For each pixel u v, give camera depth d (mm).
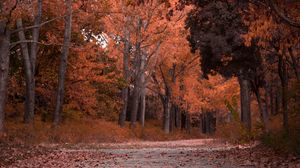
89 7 27594
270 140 16047
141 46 36969
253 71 22531
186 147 23719
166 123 45844
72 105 31297
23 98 31969
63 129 26375
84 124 30609
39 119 29188
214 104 46469
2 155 14977
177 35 35812
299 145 12516
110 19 34688
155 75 46625
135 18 35125
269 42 17922
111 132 31375
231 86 37656
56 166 12445
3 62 21438
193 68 46781
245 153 15188
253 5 12242
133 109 38094
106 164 12617
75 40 30641
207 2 13453
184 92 47344
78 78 30219
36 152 17047
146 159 14195
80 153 16984
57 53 30703
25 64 25312
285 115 15180
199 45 22375
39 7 25344
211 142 30406
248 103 27922
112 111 39250
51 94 30734
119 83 34844
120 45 36250
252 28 12352
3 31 21312
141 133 37469
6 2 19953
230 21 20141
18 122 25828
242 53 21562
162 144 28109
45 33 29422
